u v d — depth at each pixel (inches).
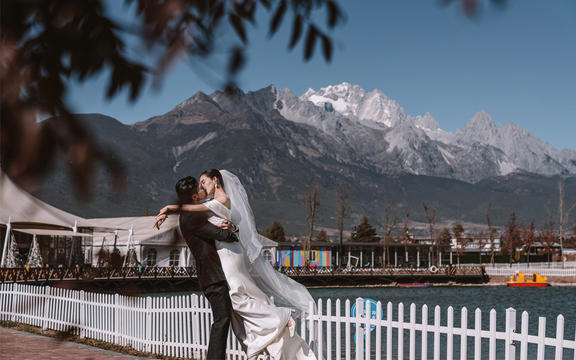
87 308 507.2
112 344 462.9
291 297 297.1
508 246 5339.6
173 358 403.5
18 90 26.0
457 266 3213.6
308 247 3314.5
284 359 266.7
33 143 25.1
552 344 232.7
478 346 258.4
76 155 26.0
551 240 5260.8
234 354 359.6
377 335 292.7
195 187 243.3
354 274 2706.7
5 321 583.2
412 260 4116.6
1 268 1363.2
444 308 1496.1
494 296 2095.2
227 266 250.4
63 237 1808.6
